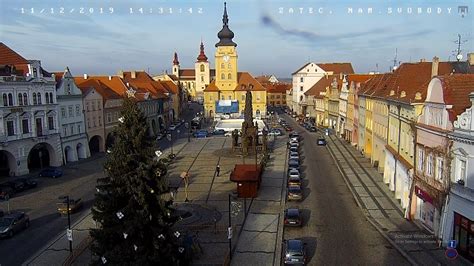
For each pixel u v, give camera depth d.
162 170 23.56
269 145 80.94
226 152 73.69
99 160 69.75
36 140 59.97
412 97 38.97
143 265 22.14
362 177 52.94
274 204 42.38
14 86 56.38
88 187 51.03
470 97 26.84
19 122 57.31
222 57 138.62
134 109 23.50
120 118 23.45
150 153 23.31
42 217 39.78
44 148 63.72
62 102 66.06
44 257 30.59
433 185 31.89
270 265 28.73
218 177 54.50
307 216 38.53
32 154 63.78
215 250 31.25
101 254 23.23
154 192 23.12
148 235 23.16
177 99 144.75
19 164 57.50
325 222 36.81
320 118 120.62
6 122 55.31
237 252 30.89
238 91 138.88
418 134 35.25
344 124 91.12
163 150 77.75
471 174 27.12
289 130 105.69
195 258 29.41
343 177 53.41
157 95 117.19
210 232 34.91
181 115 156.75
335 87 102.88
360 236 33.28
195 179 53.66
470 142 26.75
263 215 38.97
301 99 156.88
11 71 57.25
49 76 63.97
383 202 42.03
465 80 31.23
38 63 60.78
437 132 30.95
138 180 22.67
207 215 38.94
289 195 43.31
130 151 23.12
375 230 34.50
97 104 76.94
